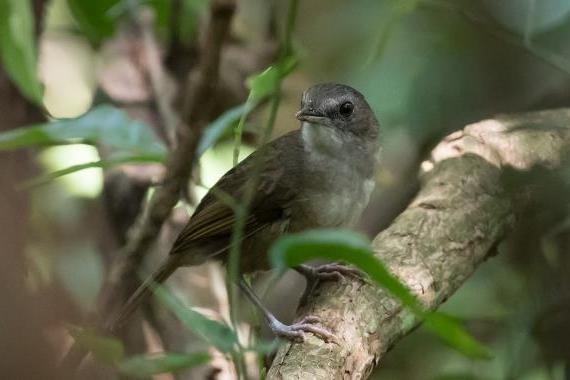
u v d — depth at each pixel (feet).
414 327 25.98
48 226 37.27
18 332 16.78
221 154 35.99
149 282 28.22
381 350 24.89
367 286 26.27
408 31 39.88
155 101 35.68
